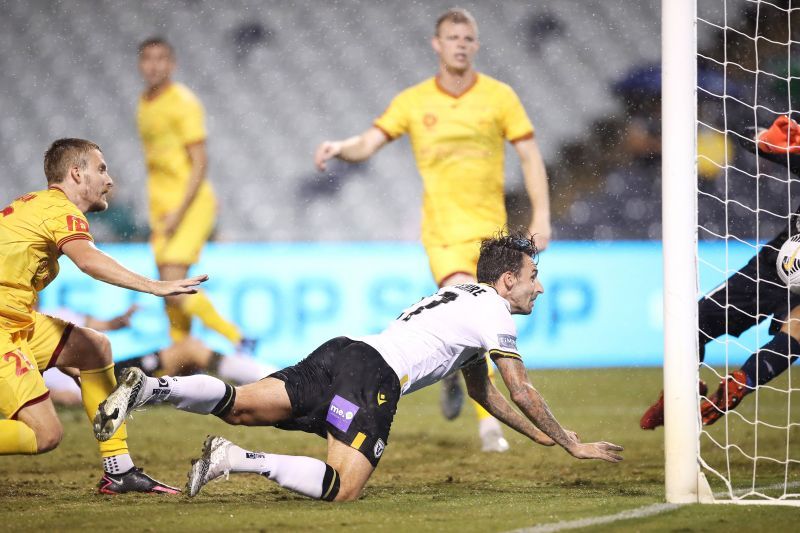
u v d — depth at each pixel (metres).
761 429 19.83
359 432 11.37
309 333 28.03
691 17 11.30
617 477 14.68
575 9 40.84
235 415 11.33
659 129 37.28
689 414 11.32
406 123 21.09
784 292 14.09
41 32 40.25
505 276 12.56
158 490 12.77
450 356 12.14
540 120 38.81
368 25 40.94
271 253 28.33
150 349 26.70
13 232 11.91
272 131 38.66
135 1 41.72
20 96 39.47
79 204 12.59
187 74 39.66
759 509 10.84
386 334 12.17
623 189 35.09
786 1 35.75
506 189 34.03
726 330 13.38
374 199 35.81
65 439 19.28
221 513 10.81
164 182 26.56
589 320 29.22
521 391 11.55
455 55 20.62
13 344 11.91
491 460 16.80
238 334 24.73
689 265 11.27
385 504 11.45
